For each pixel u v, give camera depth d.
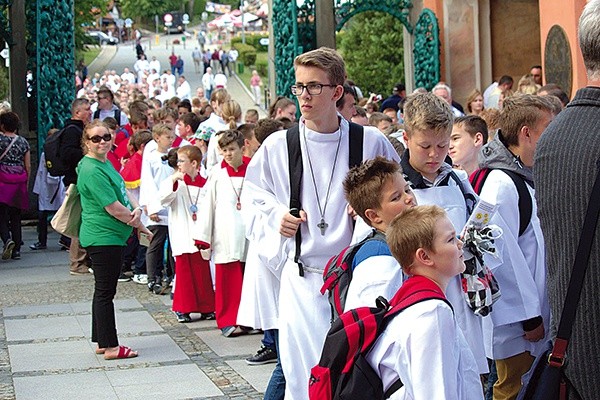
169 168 12.23
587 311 3.78
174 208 10.65
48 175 16.33
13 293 12.45
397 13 21.17
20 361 8.91
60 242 16.27
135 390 7.86
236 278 9.84
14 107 19.77
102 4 55.78
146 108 14.26
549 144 3.94
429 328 3.95
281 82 19.52
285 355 5.48
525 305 5.60
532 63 21.34
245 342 9.58
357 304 4.55
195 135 12.73
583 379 3.80
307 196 5.50
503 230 5.58
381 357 4.07
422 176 5.31
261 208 5.61
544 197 3.94
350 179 4.82
